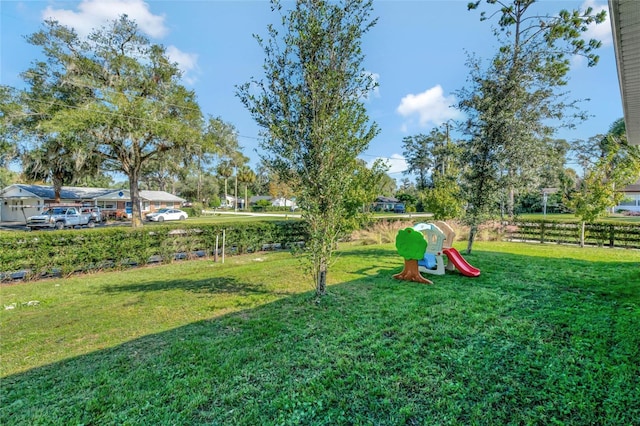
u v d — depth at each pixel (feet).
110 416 6.97
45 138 50.47
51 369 9.25
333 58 14.19
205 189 170.09
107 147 57.98
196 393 7.70
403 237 18.62
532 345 9.52
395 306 13.74
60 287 20.12
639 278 17.51
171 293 17.44
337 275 20.38
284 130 14.05
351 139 14.08
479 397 7.09
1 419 7.00
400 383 7.79
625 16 8.02
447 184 37.91
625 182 31.60
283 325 11.94
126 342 10.98
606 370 7.91
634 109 14.78
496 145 24.70
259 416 6.79
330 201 14.48
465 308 13.20
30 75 51.03
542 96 26.12
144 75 57.06
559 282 17.07
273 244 37.11
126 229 26.07
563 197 36.81
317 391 7.61
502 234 39.34
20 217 83.15
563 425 6.08
